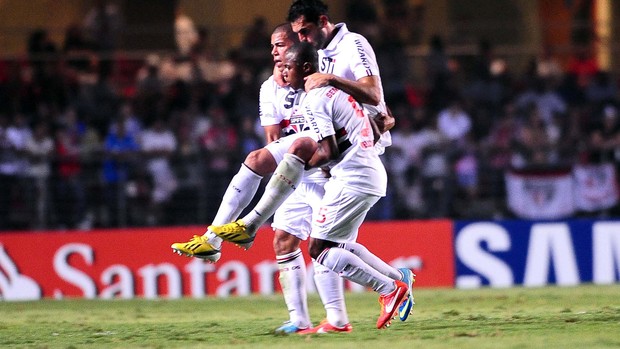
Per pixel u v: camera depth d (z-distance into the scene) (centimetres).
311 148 2030
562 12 6300
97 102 5147
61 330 2458
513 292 3738
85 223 4694
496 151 4900
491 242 4341
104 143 5022
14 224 4656
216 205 4753
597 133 5041
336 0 5862
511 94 5334
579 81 5397
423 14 6012
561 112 5238
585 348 1692
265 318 2752
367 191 2023
